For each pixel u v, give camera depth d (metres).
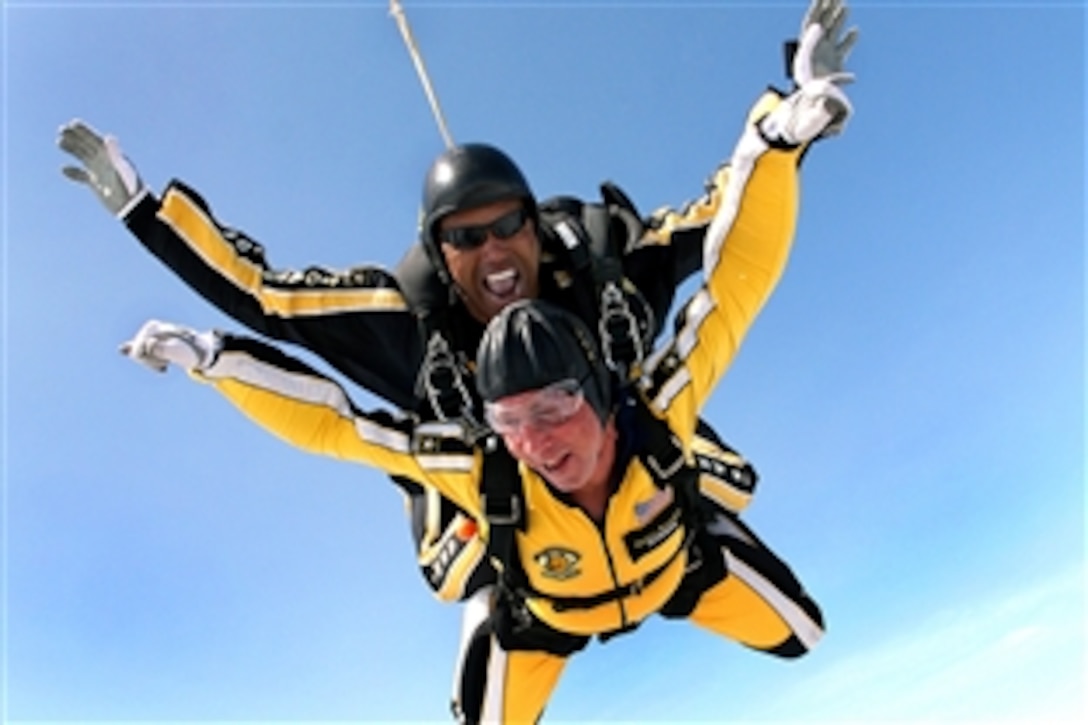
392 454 2.04
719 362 2.00
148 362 1.94
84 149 2.07
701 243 2.32
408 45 2.49
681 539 2.11
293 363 2.04
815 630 2.53
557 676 2.49
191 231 2.15
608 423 1.90
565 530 1.98
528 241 2.12
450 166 2.10
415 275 2.19
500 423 1.78
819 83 1.72
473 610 2.51
